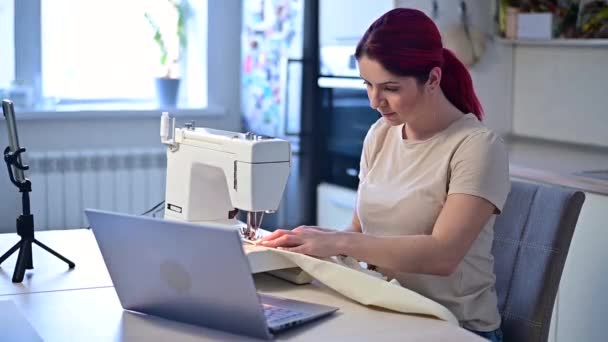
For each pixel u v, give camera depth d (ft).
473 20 11.66
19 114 12.75
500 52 12.11
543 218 6.18
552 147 11.47
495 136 5.75
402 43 5.57
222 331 4.60
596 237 8.86
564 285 9.28
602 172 9.39
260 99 13.91
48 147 13.25
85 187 13.14
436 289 5.83
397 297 4.95
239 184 5.63
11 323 4.63
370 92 5.82
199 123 14.42
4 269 5.97
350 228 6.66
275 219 13.80
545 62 11.81
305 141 13.08
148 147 13.73
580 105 11.35
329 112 12.92
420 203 5.88
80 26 13.85
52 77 13.74
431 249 5.42
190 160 6.10
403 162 6.13
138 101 14.44
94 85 14.11
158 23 14.24
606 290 8.77
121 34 14.17
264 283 5.60
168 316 4.82
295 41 12.93
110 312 4.97
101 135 13.60
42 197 12.92
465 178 5.60
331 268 5.19
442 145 5.89
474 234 5.54
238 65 14.76
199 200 6.17
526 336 6.04
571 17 11.03
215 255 4.22
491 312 5.90
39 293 5.36
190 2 14.62
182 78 14.96
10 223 13.00
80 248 6.61
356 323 4.74
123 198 13.41
